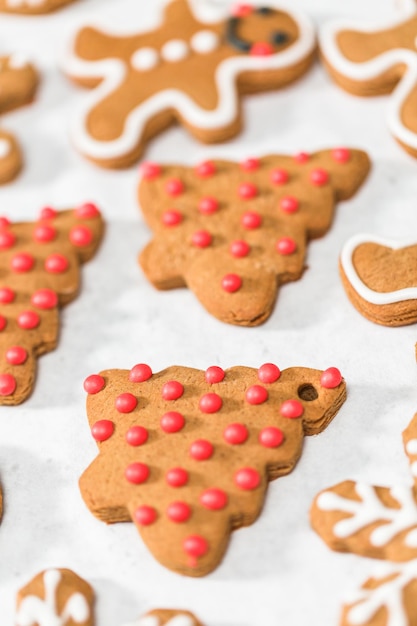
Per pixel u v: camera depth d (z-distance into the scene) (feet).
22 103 1.64
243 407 1.33
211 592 1.27
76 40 1.65
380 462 1.31
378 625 1.21
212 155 1.56
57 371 1.43
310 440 1.34
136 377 1.37
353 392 1.36
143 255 1.47
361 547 1.25
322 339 1.40
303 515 1.29
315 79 1.60
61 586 1.28
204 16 1.63
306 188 1.48
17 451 1.38
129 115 1.56
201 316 1.44
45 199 1.56
